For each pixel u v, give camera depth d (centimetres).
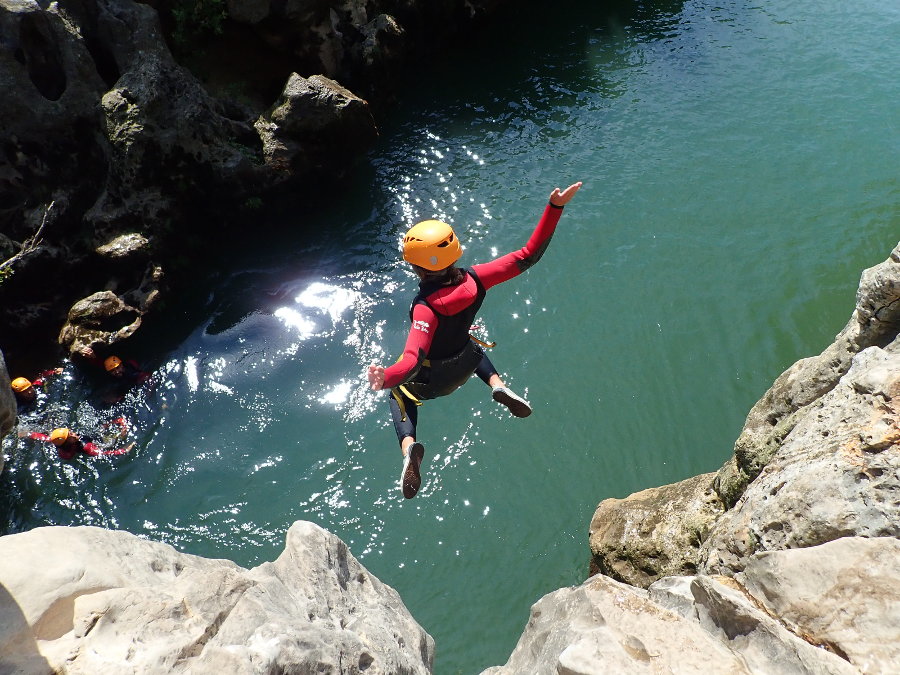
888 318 626
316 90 1595
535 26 2253
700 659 340
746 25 2200
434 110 1948
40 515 1200
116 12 1482
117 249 1435
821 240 1484
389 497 1196
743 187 1630
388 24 1877
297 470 1236
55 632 321
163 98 1459
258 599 369
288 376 1370
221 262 1572
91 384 1374
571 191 428
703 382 1297
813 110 1833
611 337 1377
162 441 1289
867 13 2211
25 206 1441
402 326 1432
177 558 409
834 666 324
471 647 1041
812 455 504
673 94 1930
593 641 348
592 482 1194
